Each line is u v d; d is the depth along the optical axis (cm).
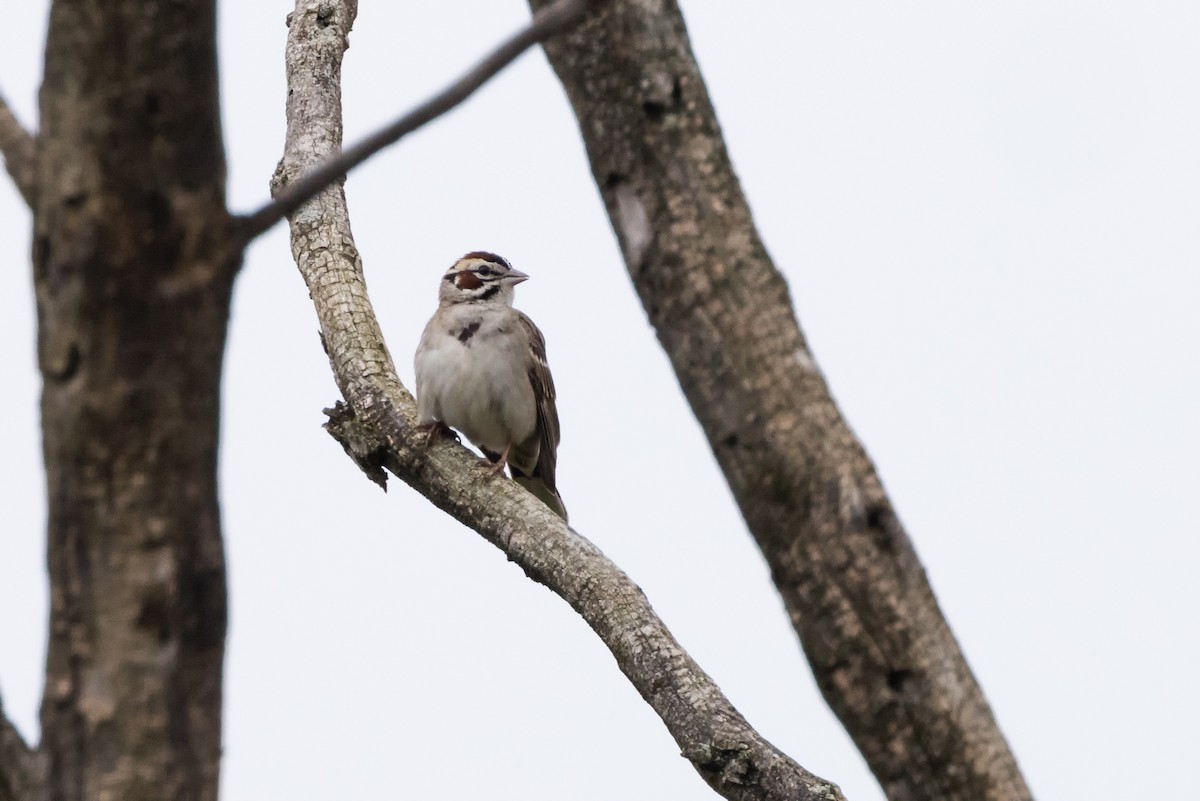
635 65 502
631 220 516
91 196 492
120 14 477
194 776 541
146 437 516
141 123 488
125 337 506
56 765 539
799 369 511
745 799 915
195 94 492
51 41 488
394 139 514
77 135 488
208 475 533
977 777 511
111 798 531
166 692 534
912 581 514
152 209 496
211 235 508
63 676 535
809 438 507
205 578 537
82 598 529
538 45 494
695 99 507
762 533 517
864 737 517
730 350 508
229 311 523
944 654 513
